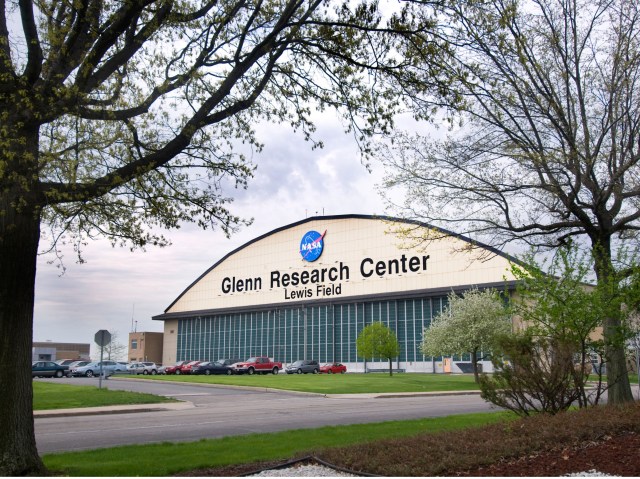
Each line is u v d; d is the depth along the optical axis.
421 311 58.47
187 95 11.82
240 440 11.51
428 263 58.72
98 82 10.12
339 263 66.62
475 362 36.94
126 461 9.23
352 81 11.55
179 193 11.29
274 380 39.56
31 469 8.55
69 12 10.12
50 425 16.67
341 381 37.94
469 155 16.33
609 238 16.73
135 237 11.56
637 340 15.91
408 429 12.94
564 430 9.12
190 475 8.09
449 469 7.54
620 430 9.51
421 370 57.34
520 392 11.68
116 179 9.45
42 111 9.08
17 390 8.67
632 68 15.98
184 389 32.94
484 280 54.00
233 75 10.55
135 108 10.83
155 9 10.45
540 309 12.40
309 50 11.77
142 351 88.62
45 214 11.27
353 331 63.66
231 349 75.88
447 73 11.19
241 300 76.38
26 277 9.01
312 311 68.06
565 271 12.50
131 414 20.30
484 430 10.08
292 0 10.43
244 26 11.21
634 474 6.75
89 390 27.98
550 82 15.81
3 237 8.86
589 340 12.59
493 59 15.28
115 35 9.60
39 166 9.24
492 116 15.38
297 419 17.06
